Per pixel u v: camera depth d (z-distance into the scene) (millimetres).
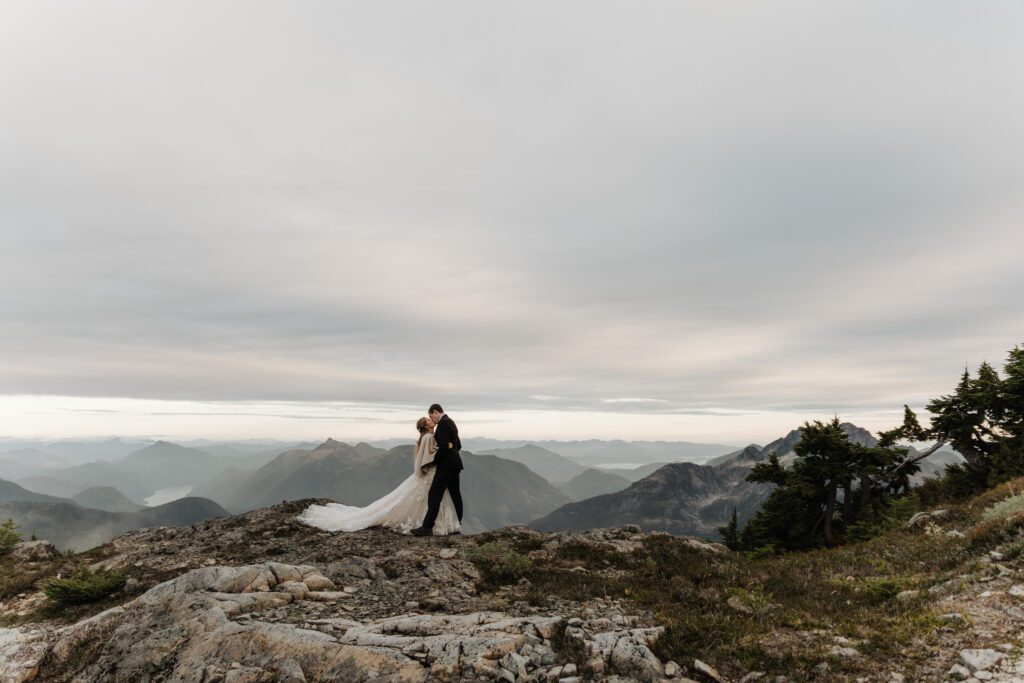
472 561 11586
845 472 26000
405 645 7070
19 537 15742
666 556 12602
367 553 12602
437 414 15367
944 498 23234
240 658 6891
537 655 6945
